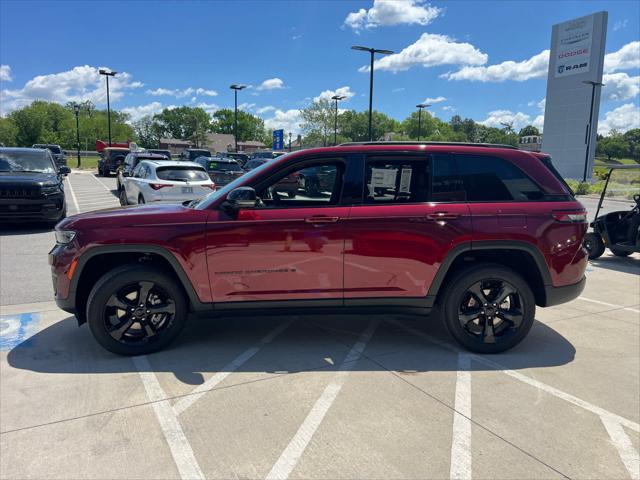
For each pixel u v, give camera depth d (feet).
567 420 10.13
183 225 12.84
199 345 14.20
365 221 12.94
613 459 8.79
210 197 13.71
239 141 397.19
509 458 8.78
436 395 11.17
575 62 146.30
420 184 13.42
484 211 13.19
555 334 15.49
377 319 16.88
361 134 296.30
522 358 13.47
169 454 8.83
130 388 11.38
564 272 13.50
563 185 13.85
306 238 12.87
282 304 13.23
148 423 9.86
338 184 13.30
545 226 13.24
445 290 13.51
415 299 13.33
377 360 13.21
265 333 15.30
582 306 18.76
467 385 11.71
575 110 147.74
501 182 13.56
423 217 13.01
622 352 13.98
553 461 8.71
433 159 13.52
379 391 11.35
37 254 26.81
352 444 9.16
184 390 11.30
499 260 14.32
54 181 34.40
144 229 12.80
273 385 11.60
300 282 13.12
